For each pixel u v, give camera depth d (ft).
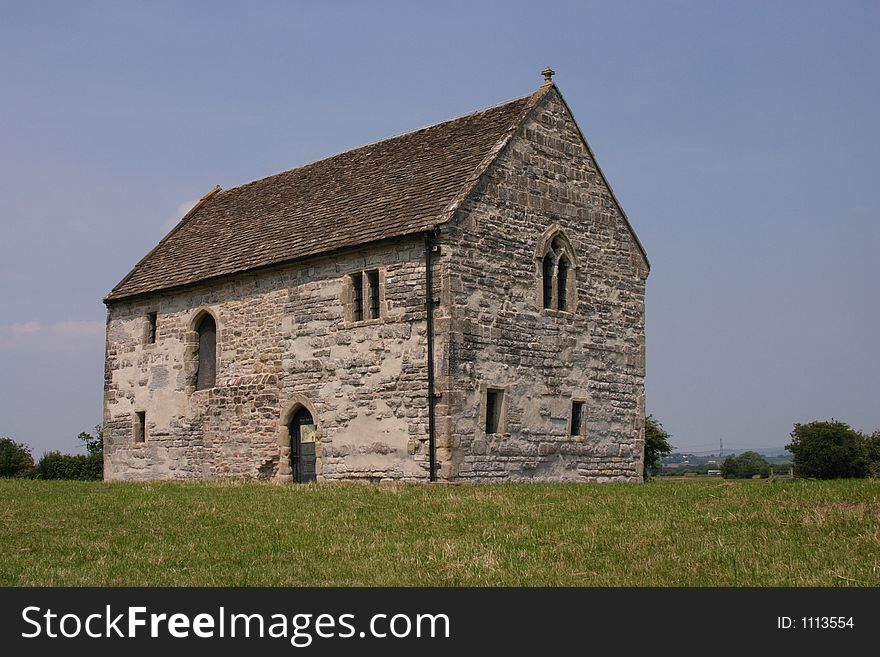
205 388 110.73
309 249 99.04
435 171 98.99
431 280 88.38
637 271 109.60
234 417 105.81
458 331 88.02
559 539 55.31
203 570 51.11
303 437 99.35
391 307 91.25
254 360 104.22
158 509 70.03
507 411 92.07
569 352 99.71
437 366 87.25
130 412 119.75
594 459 101.30
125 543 58.34
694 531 55.93
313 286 98.68
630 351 107.34
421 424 88.02
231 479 100.22
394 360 90.68
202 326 112.68
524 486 81.10
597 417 102.27
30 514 68.28
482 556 51.80
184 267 117.60
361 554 53.52
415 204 94.38
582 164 104.01
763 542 52.70
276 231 110.11
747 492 70.08
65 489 86.33
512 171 95.61
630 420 106.42
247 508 69.67
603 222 105.81
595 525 58.49
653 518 60.18
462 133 104.32
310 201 112.88
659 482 91.56
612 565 49.39
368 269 93.76
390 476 90.02
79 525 63.98
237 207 127.85
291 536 58.90
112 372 123.03
